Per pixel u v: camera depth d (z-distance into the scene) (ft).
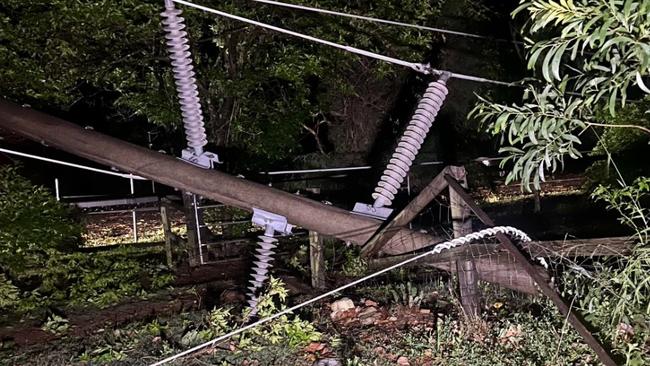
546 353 13.56
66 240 26.09
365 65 34.50
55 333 19.01
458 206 15.06
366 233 16.76
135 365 15.38
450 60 36.58
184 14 24.36
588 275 12.82
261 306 16.67
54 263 24.35
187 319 18.79
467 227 15.07
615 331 11.82
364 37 27.12
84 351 16.98
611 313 11.76
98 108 33.76
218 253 28.89
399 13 27.27
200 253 26.84
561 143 10.20
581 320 12.02
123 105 31.40
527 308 16.47
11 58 22.54
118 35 24.66
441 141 38.45
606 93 10.53
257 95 30.66
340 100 38.45
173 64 16.60
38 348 17.60
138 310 21.13
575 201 35.19
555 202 36.22
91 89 31.30
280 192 17.10
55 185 31.07
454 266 16.20
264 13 26.58
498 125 10.22
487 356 13.93
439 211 20.31
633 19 8.40
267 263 17.40
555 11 8.68
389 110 39.01
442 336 15.07
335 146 39.83
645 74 9.30
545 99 9.93
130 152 17.11
